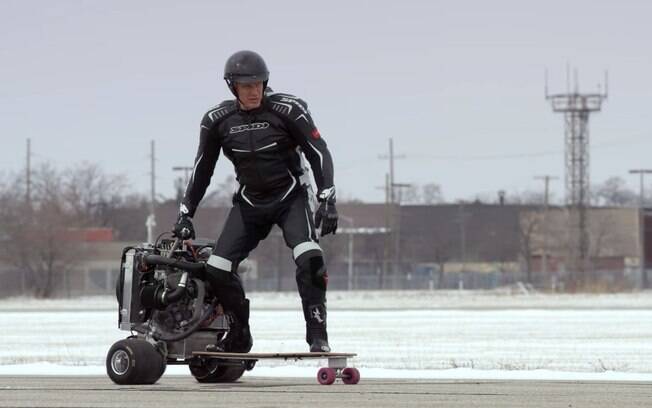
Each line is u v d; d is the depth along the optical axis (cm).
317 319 3853
